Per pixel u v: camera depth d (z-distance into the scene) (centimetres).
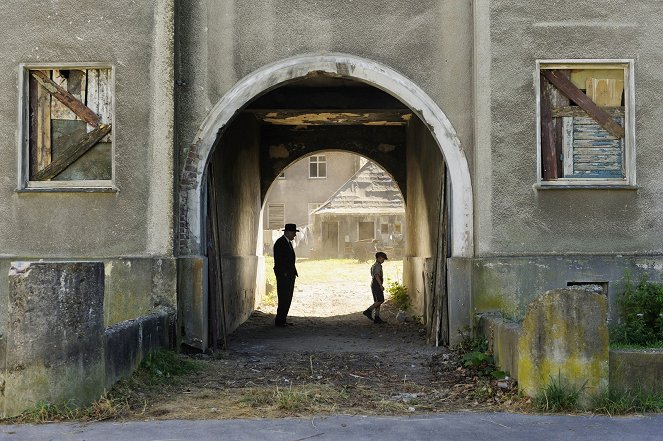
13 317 629
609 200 984
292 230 1445
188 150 1002
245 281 1541
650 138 988
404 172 1819
